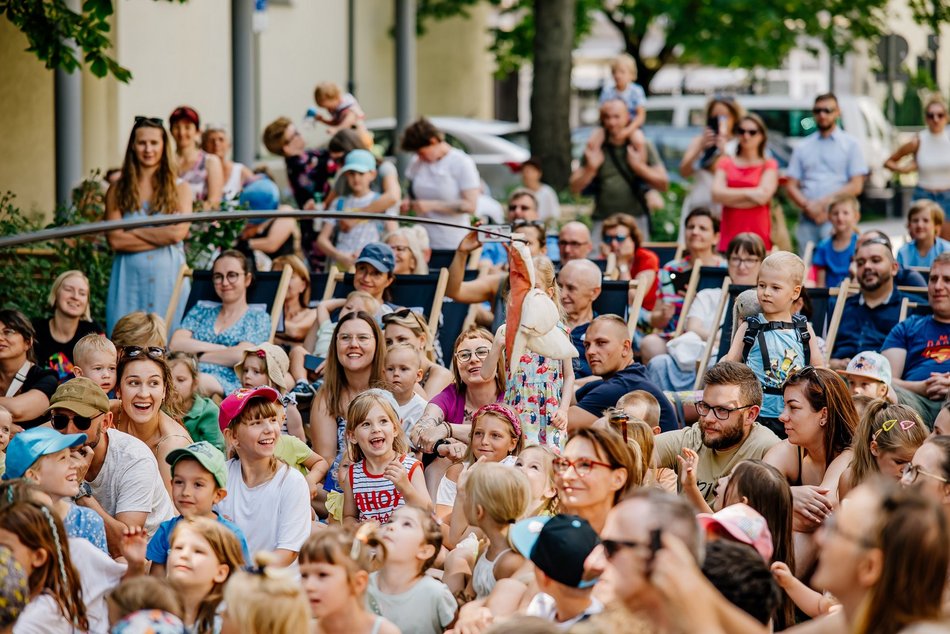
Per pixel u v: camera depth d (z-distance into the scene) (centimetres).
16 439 927
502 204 2670
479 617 802
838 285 1750
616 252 1675
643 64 3950
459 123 3098
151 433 1107
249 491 1011
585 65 5441
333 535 766
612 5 4144
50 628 789
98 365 1179
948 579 679
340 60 3616
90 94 2370
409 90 2552
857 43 4097
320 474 1159
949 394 1066
